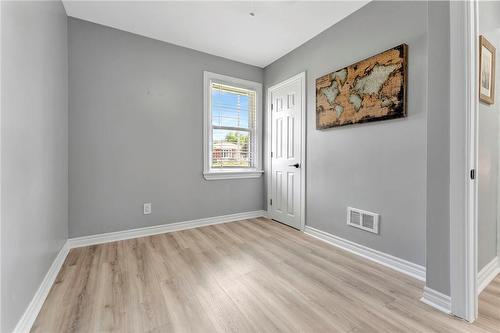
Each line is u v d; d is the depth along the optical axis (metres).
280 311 1.46
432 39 1.48
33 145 1.48
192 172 3.20
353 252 2.38
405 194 1.97
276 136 3.51
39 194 1.58
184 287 1.74
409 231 1.94
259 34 2.80
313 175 2.87
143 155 2.87
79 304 1.53
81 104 2.51
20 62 1.30
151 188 2.93
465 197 1.36
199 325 1.34
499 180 1.97
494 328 1.31
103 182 2.64
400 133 1.99
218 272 1.97
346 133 2.46
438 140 1.47
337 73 2.50
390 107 2.02
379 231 2.16
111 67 2.66
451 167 1.41
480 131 1.69
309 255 2.31
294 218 3.18
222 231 3.06
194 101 3.20
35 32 1.54
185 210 3.16
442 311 1.45
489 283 1.79
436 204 1.49
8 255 1.13
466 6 1.32
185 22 2.56
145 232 2.89
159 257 2.26
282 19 2.49
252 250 2.44
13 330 1.17
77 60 2.49
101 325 1.34
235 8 2.33
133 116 2.80
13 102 1.21
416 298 1.60
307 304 1.54
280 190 3.45
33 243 1.45
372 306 1.51
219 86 3.44
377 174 2.18
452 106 1.39
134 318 1.40
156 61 2.93
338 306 1.51
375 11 2.17
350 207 2.42
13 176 1.19
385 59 2.04
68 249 2.42
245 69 3.61
